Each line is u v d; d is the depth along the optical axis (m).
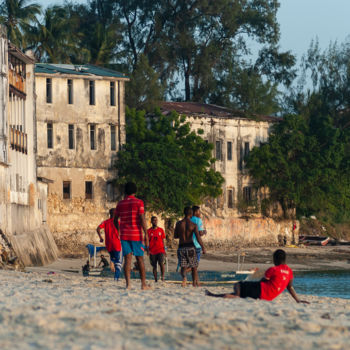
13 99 101.44
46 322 21.14
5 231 86.38
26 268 85.56
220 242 151.62
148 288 40.03
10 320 22.08
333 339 20.70
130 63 184.00
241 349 18.12
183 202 133.00
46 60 176.12
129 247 39.28
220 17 197.00
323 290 83.62
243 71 182.75
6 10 170.25
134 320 22.44
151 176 129.75
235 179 158.62
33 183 108.88
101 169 135.25
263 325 22.80
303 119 164.00
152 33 195.88
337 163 159.25
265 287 33.84
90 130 135.38
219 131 156.12
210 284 70.81
